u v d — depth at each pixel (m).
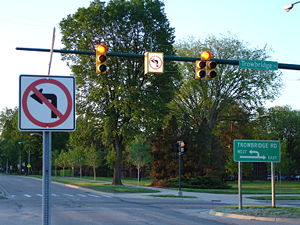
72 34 41.78
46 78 4.68
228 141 68.19
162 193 35.34
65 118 4.68
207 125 48.59
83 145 45.31
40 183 53.22
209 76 15.99
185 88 54.28
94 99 41.03
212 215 18.75
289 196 33.44
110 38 40.62
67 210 20.25
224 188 45.50
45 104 4.64
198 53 52.59
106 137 42.19
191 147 48.38
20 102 4.60
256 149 20.58
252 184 63.16
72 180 62.53
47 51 14.74
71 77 4.75
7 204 23.41
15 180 64.06
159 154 49.47
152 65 15.37
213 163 47.75
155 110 40.69
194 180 45.88
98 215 18.11
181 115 56.19
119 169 45.75
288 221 16.17
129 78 40.44
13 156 112.81
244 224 15.24
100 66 14.98
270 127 67.69
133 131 41.16
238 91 53.88
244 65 16.33
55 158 91.31
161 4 43.12
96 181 59.50
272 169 21.17
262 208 20.48
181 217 17.73
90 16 39.88
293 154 84.69
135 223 15.43
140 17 40.47
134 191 35.72
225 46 52.50
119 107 40.84
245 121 57.78
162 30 41.59
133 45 40.62
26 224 14.72
